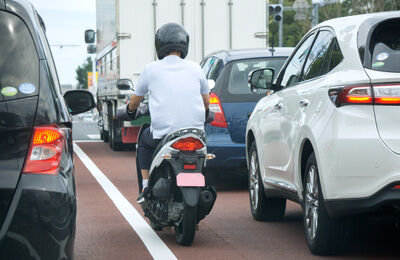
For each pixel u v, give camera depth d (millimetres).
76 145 31797
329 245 9164
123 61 24578
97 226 11719
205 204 9977
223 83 15391
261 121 11883
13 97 6477
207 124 15234
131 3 24562
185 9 24672
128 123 25062
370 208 8234
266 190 11594
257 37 25031
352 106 8367
